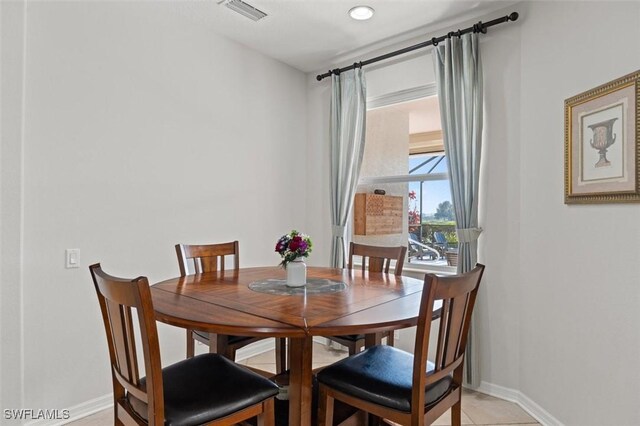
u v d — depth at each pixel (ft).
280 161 12.22
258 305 5.25
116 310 4.36
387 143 11.44
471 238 8.86
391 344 7.96
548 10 7.57
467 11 9.02
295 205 12.76
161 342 9.12
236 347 7.34
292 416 5.02
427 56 10.14
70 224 7.46
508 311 8.52
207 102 10.08
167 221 9.16
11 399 6.59
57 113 7.28
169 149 9.22
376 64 11.21
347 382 5.15
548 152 7.54
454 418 5.52
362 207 11.98
